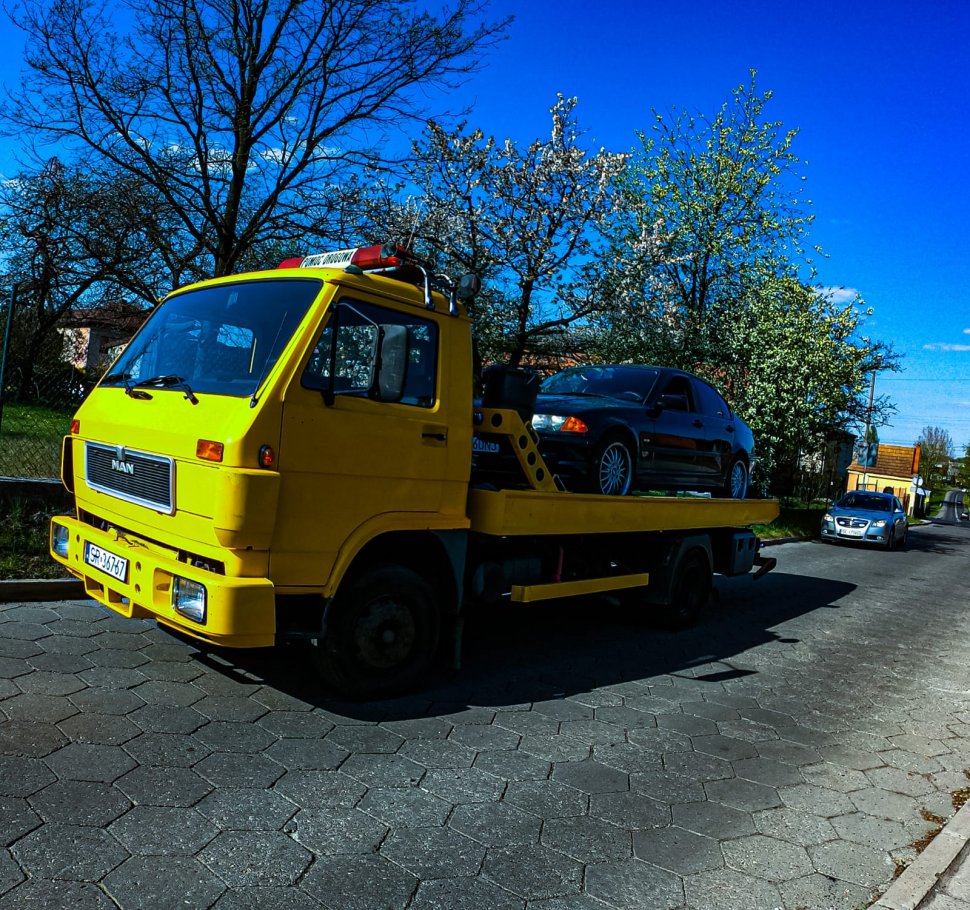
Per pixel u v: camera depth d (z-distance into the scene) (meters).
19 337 7.83
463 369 4.91
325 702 4.59
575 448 6.44
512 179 16.44
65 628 5.29
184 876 2.74
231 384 4.14
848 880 3.24
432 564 5.10
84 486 5.03
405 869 2.96
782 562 15.61
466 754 4.11
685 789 3.99
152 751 3.68
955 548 25.34
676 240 21.84
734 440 8.80
